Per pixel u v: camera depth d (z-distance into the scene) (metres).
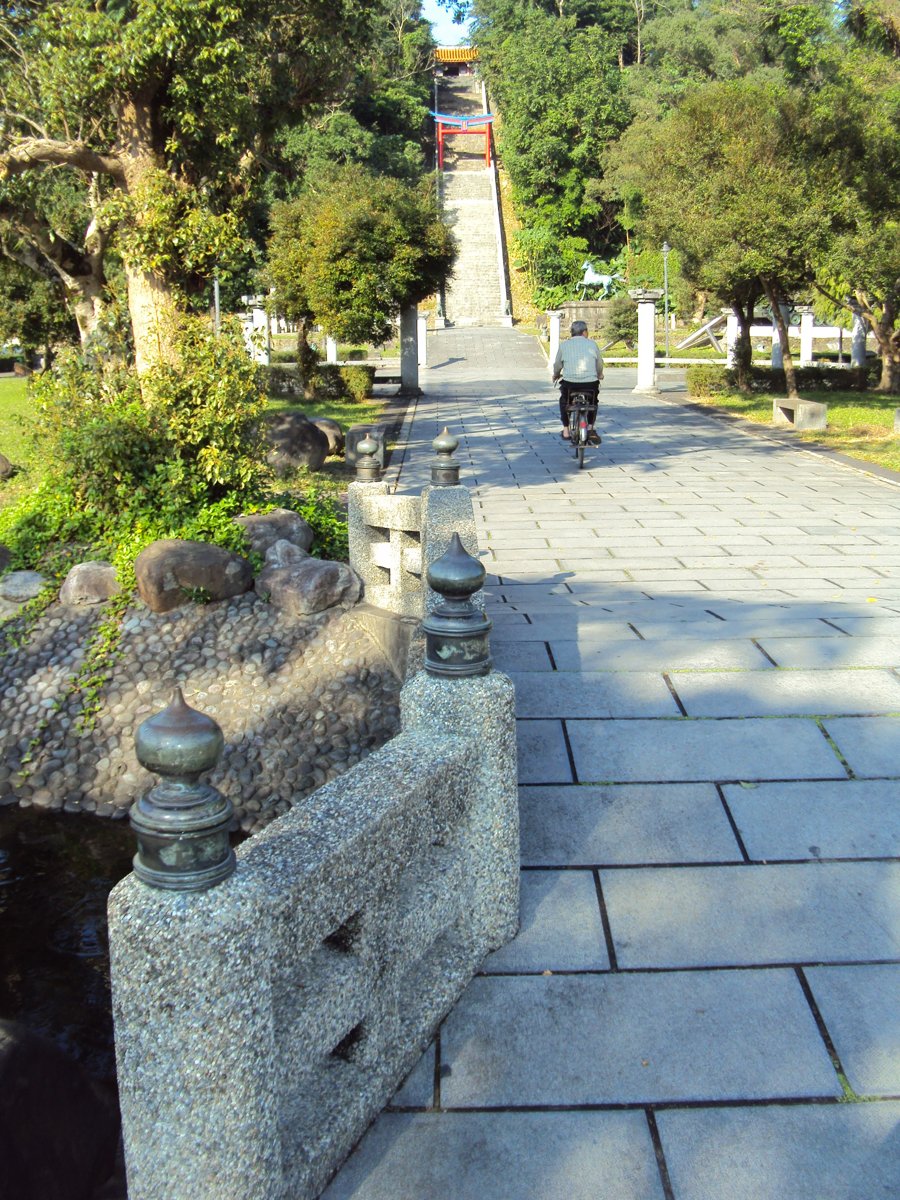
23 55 10.59
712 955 3.19
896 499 11.55
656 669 5.07
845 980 3.08
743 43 44.81
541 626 5.95
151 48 9.16
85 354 9.60
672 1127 2.61
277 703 6.81
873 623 5.82
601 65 52.00
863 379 25.36
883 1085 2.71
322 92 12.07
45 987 4.39
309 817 2.46
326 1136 2.41
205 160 11.06
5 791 6.51
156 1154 2.02
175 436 8.59
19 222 12.11
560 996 3.04
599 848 3.71
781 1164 2.50
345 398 24.02
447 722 3.04
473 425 19.28
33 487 10.90
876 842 3.69
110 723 6.89
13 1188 2.43
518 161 52.53
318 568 7.47
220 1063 1.98
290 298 21.98
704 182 18.19
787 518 10.59
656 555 8.96
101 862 5.67
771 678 4.92
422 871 2.91
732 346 29.45
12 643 7.61
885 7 17.58
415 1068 2.80
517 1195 2.43
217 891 1.98
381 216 20.56
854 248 17.42
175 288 10.11
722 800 3.94
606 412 21.77
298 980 2.36
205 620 7.50
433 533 5.04
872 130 17.39
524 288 53.84
